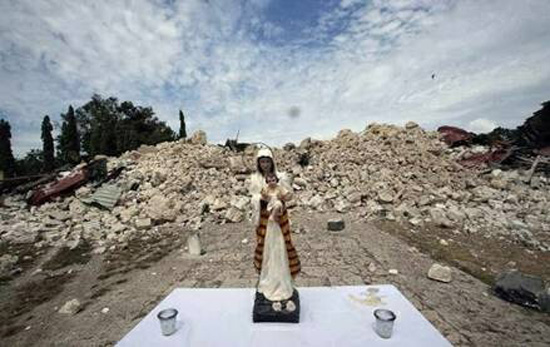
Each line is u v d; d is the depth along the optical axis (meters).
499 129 16.83
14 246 7.46
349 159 12.31
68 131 30.42
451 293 4.33
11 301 4.89
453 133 16.00
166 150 14.74
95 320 4.12
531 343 3.24
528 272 5.06
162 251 6.79
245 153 13.52
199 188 10.92
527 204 8.76
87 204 9.77
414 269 5.19
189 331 2.99
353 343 2.75
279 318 3.06
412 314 3.19
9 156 23.45
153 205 8.94
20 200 10.84
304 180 10.99
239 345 2.78
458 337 3.35
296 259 3.29
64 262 6.46
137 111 39.34
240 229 8.09
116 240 7.68
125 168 12.44
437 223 7.56
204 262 5.97
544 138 13.27
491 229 7.20
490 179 10.77
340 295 3.61
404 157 12.00
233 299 3.59
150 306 4.43
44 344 3.67
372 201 9.35
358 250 6.12
